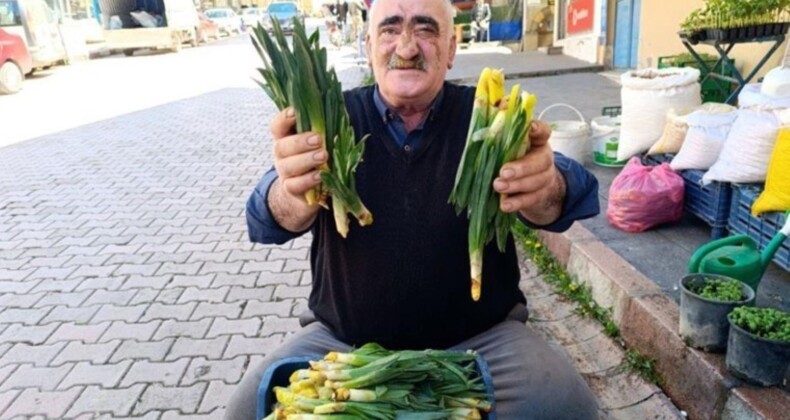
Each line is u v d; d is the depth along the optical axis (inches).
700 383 92.3
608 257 129.3
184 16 1021.2
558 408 67.3
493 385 67.3
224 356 125.6
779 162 110.2
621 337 115.6
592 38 466.9
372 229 74.5
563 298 135.3
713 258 101.7
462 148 74.6
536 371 69.4
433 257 74.1
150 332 136.2
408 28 71.0
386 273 74.7
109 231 202.1
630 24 414.3
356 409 55.6
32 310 148.0
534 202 59.1
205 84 583.8
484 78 58.2
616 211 145.1
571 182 70.4
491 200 59.0
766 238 116.8
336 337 80.2
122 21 928.9
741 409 83.5
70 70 732.0
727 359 87.9
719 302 89.3
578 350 117.0
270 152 307.6
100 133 368.8
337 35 847.1
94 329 138.1
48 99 519.8
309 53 58.9
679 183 140.6
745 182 122.7
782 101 121.3
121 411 109.3
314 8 1369.3
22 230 205.0
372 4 74.6
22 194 246.4
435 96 76.1
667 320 103.0
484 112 58.2
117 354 127.6
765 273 121.0
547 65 463.2
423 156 74.8
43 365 124.3
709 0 205.5
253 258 176.7
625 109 173.9
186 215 215.8
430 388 60.2
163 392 114.3
